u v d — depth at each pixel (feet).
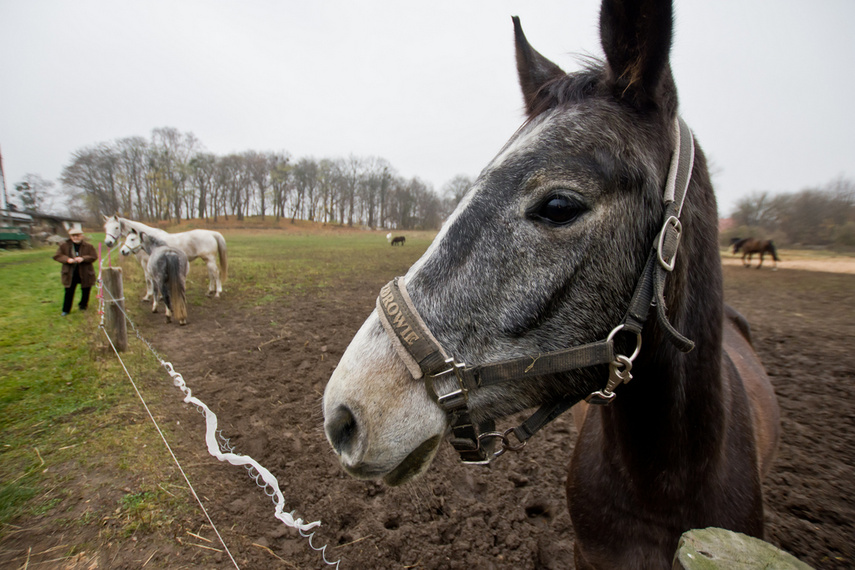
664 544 4.42
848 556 8.26
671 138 3.75
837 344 21.49
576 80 4.05
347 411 4.19
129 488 10.10
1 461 11.12
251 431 12.98
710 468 4.27
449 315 3.91
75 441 12.05
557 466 11.51
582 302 3.68
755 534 4.58
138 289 35.76
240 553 8.39
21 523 9.04
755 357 8.03
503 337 3.84
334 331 23.84
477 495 10.46
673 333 3.42
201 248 32.89
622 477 4.66
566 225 3.63
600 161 3.57
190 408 14.25
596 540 5.00
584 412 6.79
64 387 15.52
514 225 3.76
